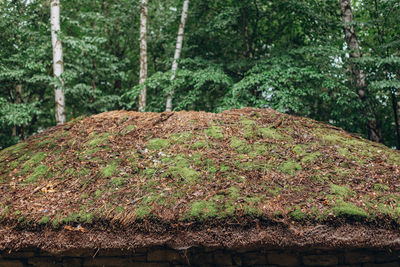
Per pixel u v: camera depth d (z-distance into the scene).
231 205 3.00
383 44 7.32
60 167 3.79
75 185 3.44
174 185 3.32
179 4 9.80
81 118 5.08
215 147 4.04
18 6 8.57
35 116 10.52
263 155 3.88
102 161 3.81
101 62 10.10
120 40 11.30
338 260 3.15
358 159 3.85
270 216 2.91
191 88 8.65
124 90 11.55
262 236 2.84
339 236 2.86
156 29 10.66
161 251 3.15
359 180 3.43
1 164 4.01
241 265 3.13
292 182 3.37
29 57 7.84
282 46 8.82
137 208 3.02
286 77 6.88
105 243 2.88
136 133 4.44
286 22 9.02
